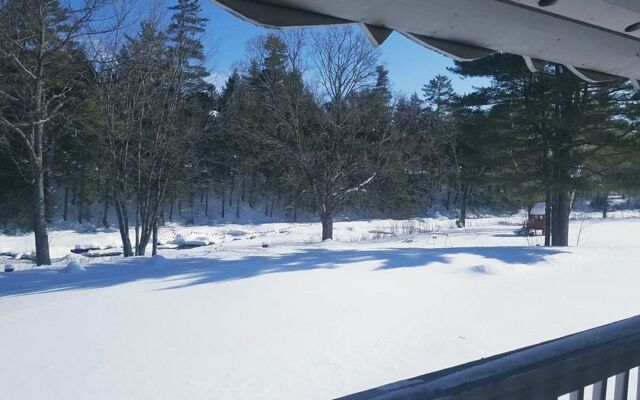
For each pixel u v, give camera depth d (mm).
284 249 15703
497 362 1497
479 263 12148
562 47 2482
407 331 7109
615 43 2490
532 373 1507
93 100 20844
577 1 2020
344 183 26812
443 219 49188
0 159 26062
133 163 22344
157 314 7789
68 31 18281
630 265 12320
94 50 19266
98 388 5199
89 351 6230
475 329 7227
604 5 2072
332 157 26156
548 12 2131
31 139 19281
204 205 52094
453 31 2176
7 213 32188
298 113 25844
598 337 1756
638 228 30547
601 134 17984
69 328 7129
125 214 21453
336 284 9719
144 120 21531
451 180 41094
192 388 5227
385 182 29656
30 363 5848
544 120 18719
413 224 38344
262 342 6586
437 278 10539
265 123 27047
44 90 19156
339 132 26156
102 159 26547
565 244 19922
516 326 7391
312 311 7977
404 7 1913
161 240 36094
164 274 10930
